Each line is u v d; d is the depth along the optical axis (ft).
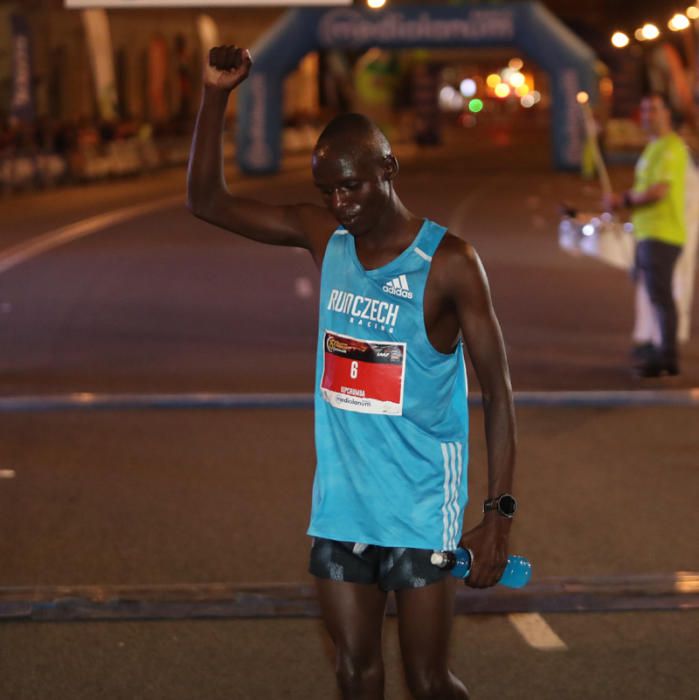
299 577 27.40
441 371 16.61
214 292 71.77
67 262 84.79
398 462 16.61
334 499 16.90
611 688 22.36
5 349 54.24
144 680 22.61
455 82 471.21
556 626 25.02
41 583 27.09
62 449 38.09
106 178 164.55
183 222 112.16
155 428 40.65
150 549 29.27
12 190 140.46
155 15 208.95
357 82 287.69
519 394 45.14
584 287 73.87
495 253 90.17
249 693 22.13
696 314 64.23
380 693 16.94
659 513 31.99
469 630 24.84
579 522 31.27
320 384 17.08
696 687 22.39
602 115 183.01
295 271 80.94
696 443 38.78
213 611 25.55
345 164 15.90
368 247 16.57
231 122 221.66
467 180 173.17
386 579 16.76
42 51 178.09
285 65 179.93
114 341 56.08
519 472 35.78
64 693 22.06
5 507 32.50
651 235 47.44
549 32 180.55
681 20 79.36
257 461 36.94
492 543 16.12
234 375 48.75
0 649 23.81
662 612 25.68
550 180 172.35
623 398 44.42
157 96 201.57
